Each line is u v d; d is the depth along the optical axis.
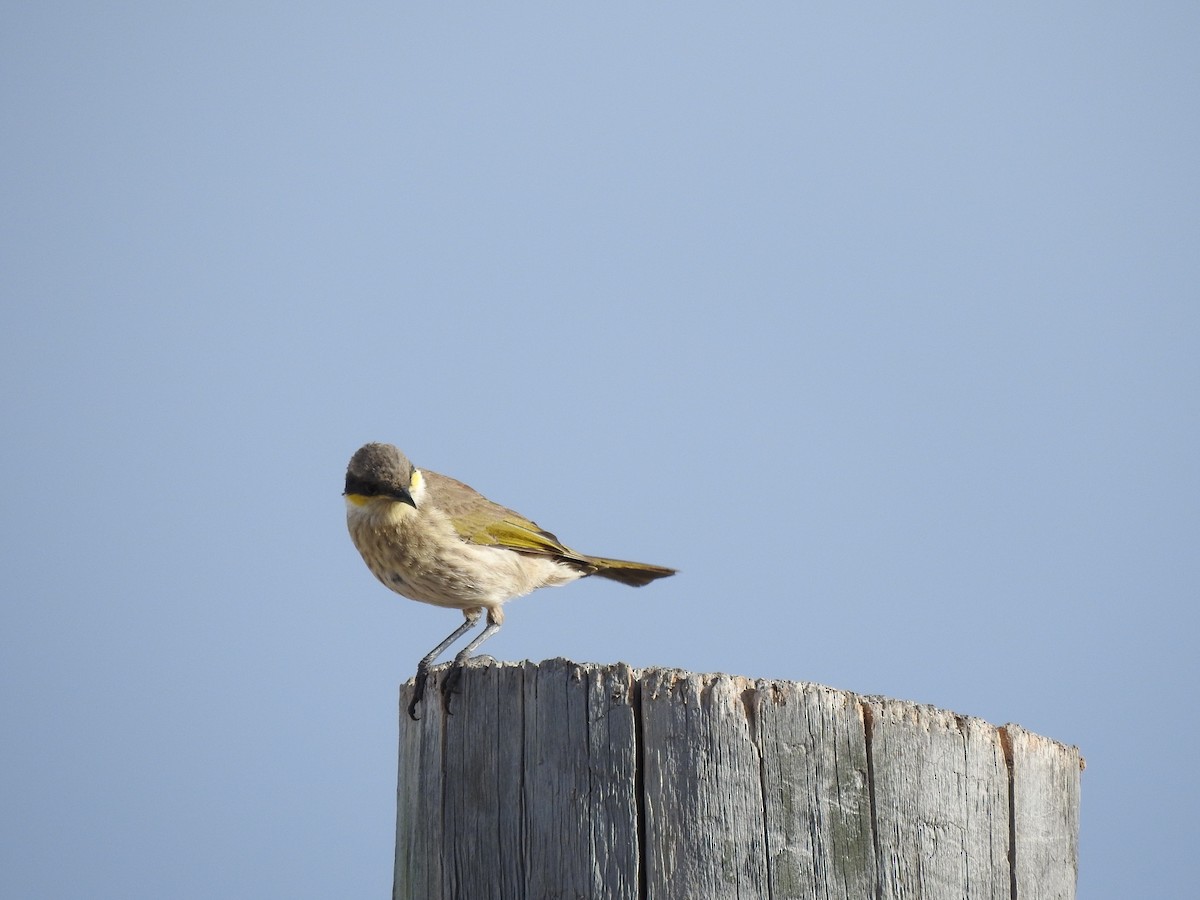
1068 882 9.41
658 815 8.62
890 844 8.59
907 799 8.67
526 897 8.81
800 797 8.60
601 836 8.67
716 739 8.67
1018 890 8.83
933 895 8.55
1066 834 9.43
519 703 9.16
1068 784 9.56
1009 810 8.93
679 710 8.75
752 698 8.77
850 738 8.73
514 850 8.94
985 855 8.73
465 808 9.22
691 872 8.50
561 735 8.95
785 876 8.47
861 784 8.66
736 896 8.44
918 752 8.76
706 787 8.62
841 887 8.48
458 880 9.12
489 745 9.22
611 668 8.99
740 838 8.52
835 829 8.56
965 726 8.92
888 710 8.83
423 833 9.49
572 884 8.67
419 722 9.86
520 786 9.01
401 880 9.80
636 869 8.57
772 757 8.65
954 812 8.73
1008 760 9.04
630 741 8.77
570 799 8.81
